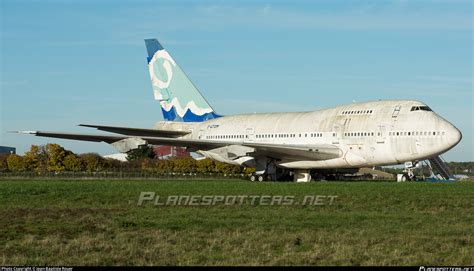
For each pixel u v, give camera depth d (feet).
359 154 214.69
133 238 76.02
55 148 428.97
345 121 219.61
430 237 76.79
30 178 262.26
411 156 204.13
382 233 80.02
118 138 221.05
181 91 271.69
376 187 163.63
